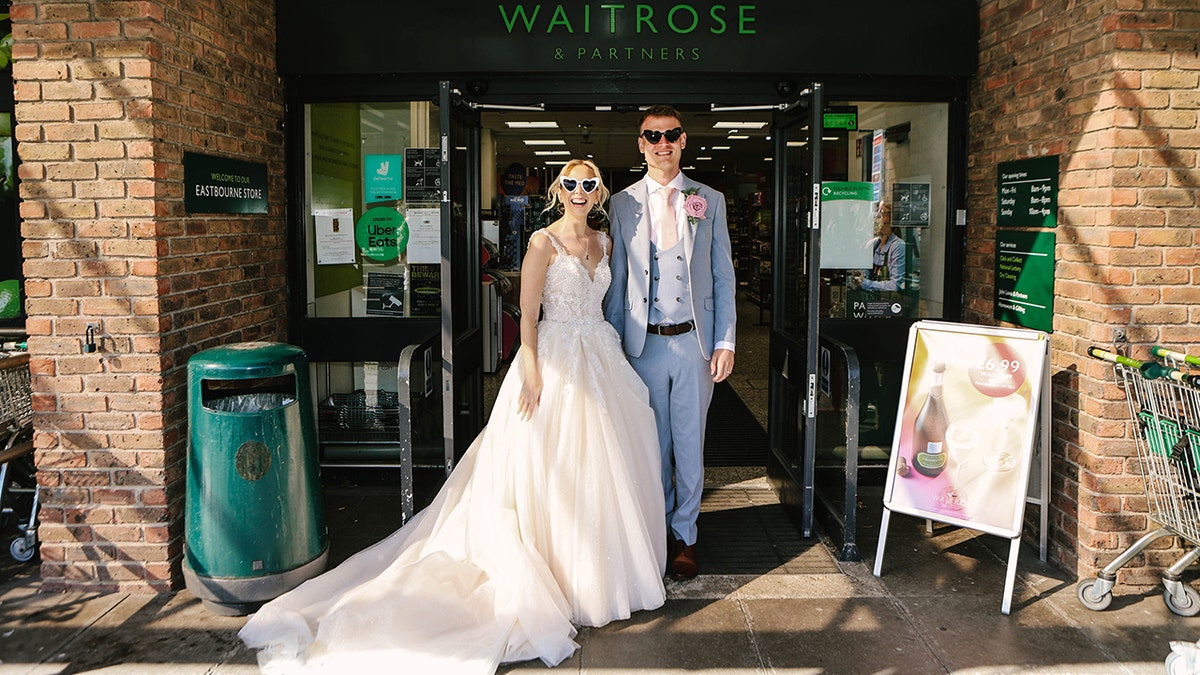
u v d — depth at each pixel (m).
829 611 3.51
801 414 4.38
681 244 3.84
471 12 4.59
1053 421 3.98
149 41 3.45
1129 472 3.62
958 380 3.75
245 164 4.32
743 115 10.17
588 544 3.39
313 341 4.99
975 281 4.75
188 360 3.58
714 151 17.50
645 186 3.89
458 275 4.35
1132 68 3.48
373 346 5.00
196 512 3.43
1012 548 3.54
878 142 4.95
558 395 3.50
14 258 4.52
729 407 7.18
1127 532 3.65
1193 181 3.52
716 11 4.59
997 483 3.62
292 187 4.88
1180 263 3.54
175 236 3.68
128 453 3.61
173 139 3.65
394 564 3.55
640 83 4.75
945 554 4.11
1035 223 4.09
